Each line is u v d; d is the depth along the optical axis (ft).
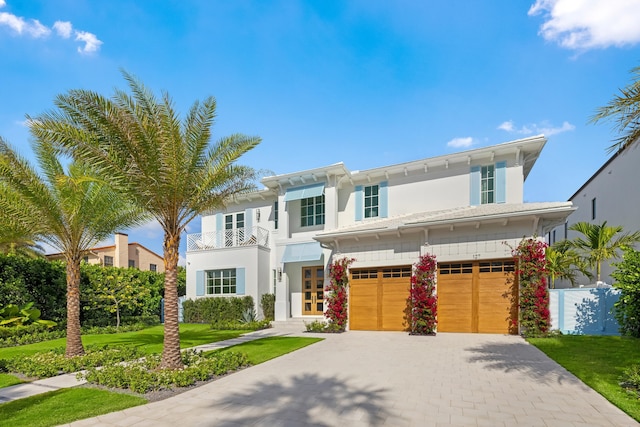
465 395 23.48
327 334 54.60
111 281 73.87
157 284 92.89
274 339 50.11
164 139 32.04
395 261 56.44
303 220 79.10
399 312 55.62
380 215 69.05
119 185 32.71
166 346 31.09
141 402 23.44
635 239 53.83
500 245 49.21
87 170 40.50
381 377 28.37
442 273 52.70
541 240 46.96
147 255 155.74
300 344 44.88
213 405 22.68
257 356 37.63
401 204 67.67
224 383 27.71
